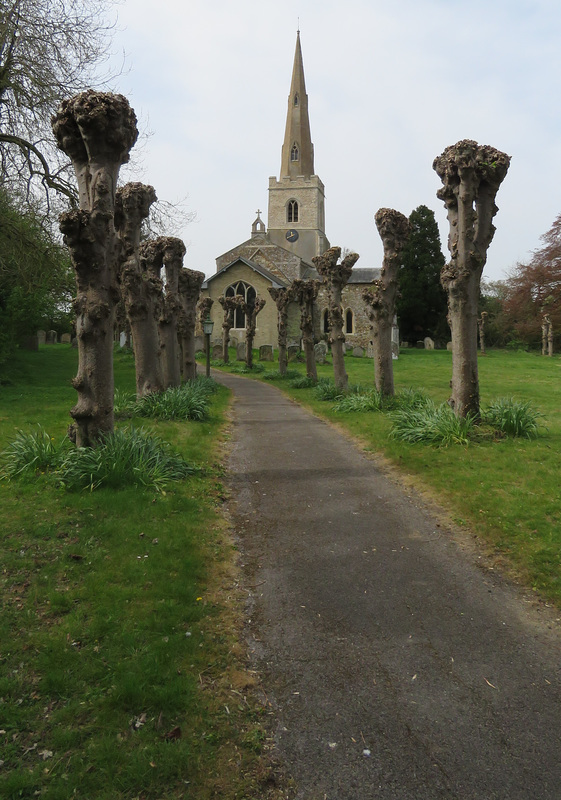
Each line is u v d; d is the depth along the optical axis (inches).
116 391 629.9
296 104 2400.3
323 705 127.4
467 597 178.4
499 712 125.5
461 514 250.5
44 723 116.0
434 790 104.0
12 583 172.7
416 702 128.9
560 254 1697.8
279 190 2327.8
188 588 172.4
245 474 324.2
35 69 591.2
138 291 519.5
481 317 1705.2
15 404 542.0
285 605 173.2
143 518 227.9
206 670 136.5
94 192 284.2
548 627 160.4
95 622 150.6
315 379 876.0
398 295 590.6
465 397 407.2
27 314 901.2
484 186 402.0
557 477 288.2
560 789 104.0
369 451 382.6
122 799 99.0
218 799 100.3
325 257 675.4
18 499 244.8
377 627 160.9
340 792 103.5
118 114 281.7
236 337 1788.9
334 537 229.0
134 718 118.0
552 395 704.4
